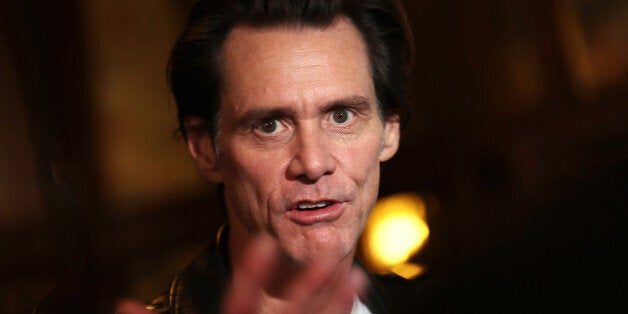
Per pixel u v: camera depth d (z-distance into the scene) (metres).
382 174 10.27
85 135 9.12
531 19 10.68
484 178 10.41
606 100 10.53
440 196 10.32
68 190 8.44
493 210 10.02
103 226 9.13
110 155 9.43
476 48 10.73
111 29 9.48
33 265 8.00
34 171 8.30
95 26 9.28
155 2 9.91
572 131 10.26
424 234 8.40
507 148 10.47
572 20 10.66
